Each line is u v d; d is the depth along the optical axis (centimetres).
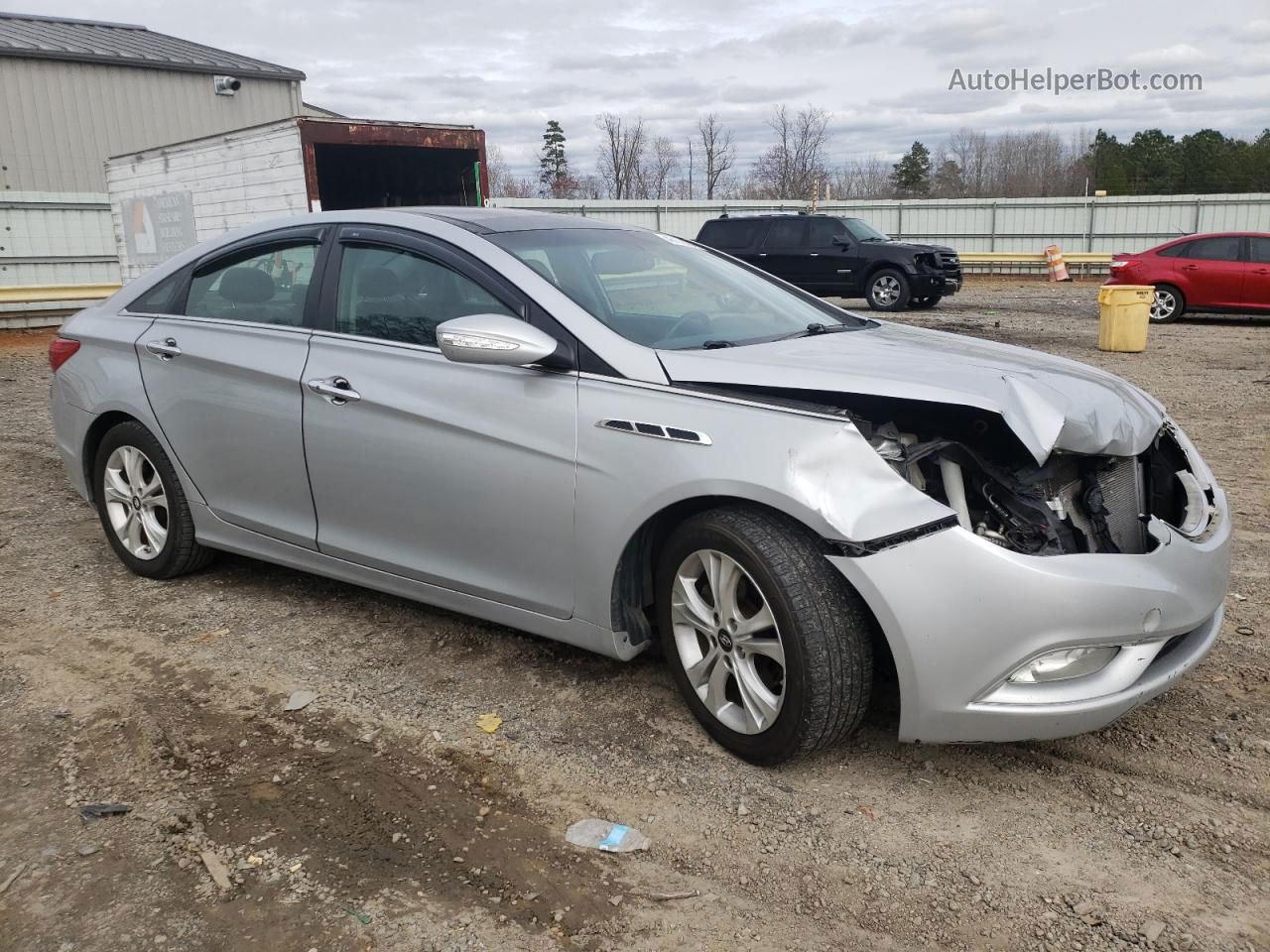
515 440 313
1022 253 2941
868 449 261
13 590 434
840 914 230
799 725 270
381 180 1378
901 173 7069
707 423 280
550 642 376
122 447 438
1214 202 2720
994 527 274
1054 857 249
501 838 258
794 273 1855
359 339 357
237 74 2622
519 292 324
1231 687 335
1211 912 228
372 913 229
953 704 259
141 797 276
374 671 353
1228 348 1262
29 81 2319
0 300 1598
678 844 255
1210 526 298
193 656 366
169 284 434
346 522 367
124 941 221
